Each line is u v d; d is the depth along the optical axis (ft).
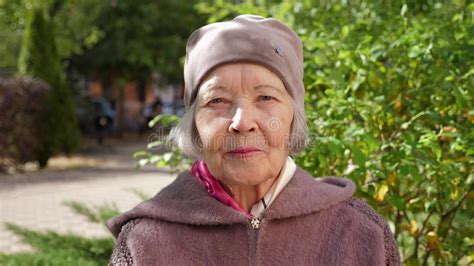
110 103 72.02
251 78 4.79
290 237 4.97
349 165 8.40
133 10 58.39
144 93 84.79
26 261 10.64
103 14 57.72
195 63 4.96
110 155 49.67
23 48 40.75
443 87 7.86
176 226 5.02
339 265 4.84
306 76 9.32
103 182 34.12
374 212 5.21
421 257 8.90
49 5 46.01
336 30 9.84
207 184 5.14
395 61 8.74
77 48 53.47
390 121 8.35
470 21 9.25
